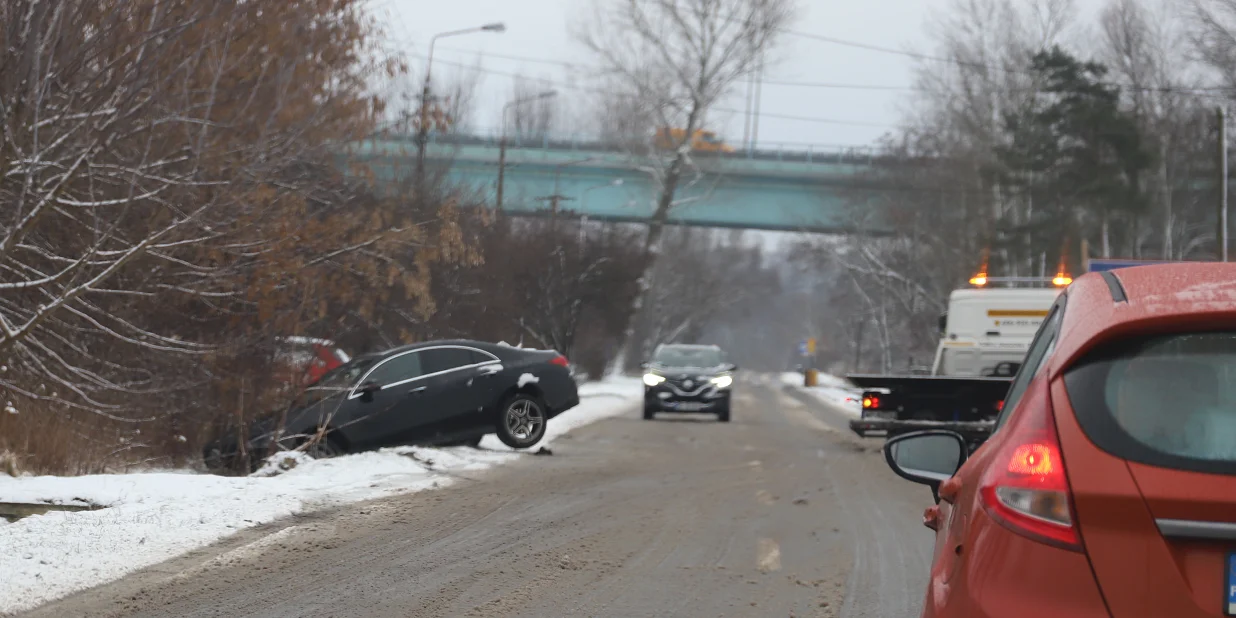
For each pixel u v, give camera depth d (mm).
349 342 36625
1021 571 4215
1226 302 4379
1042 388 4516
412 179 28828
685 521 16188
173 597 10773
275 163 21109
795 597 11328
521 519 15898
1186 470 4055
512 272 51656
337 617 10148
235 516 14945
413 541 14000
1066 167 74938
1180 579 3996
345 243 23188
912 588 11820
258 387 22016
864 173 92562
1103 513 4102
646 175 85375
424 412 23719
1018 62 80125
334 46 21828
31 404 20125
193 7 18703
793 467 24266
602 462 24156
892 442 6652
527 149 82688
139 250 18328
